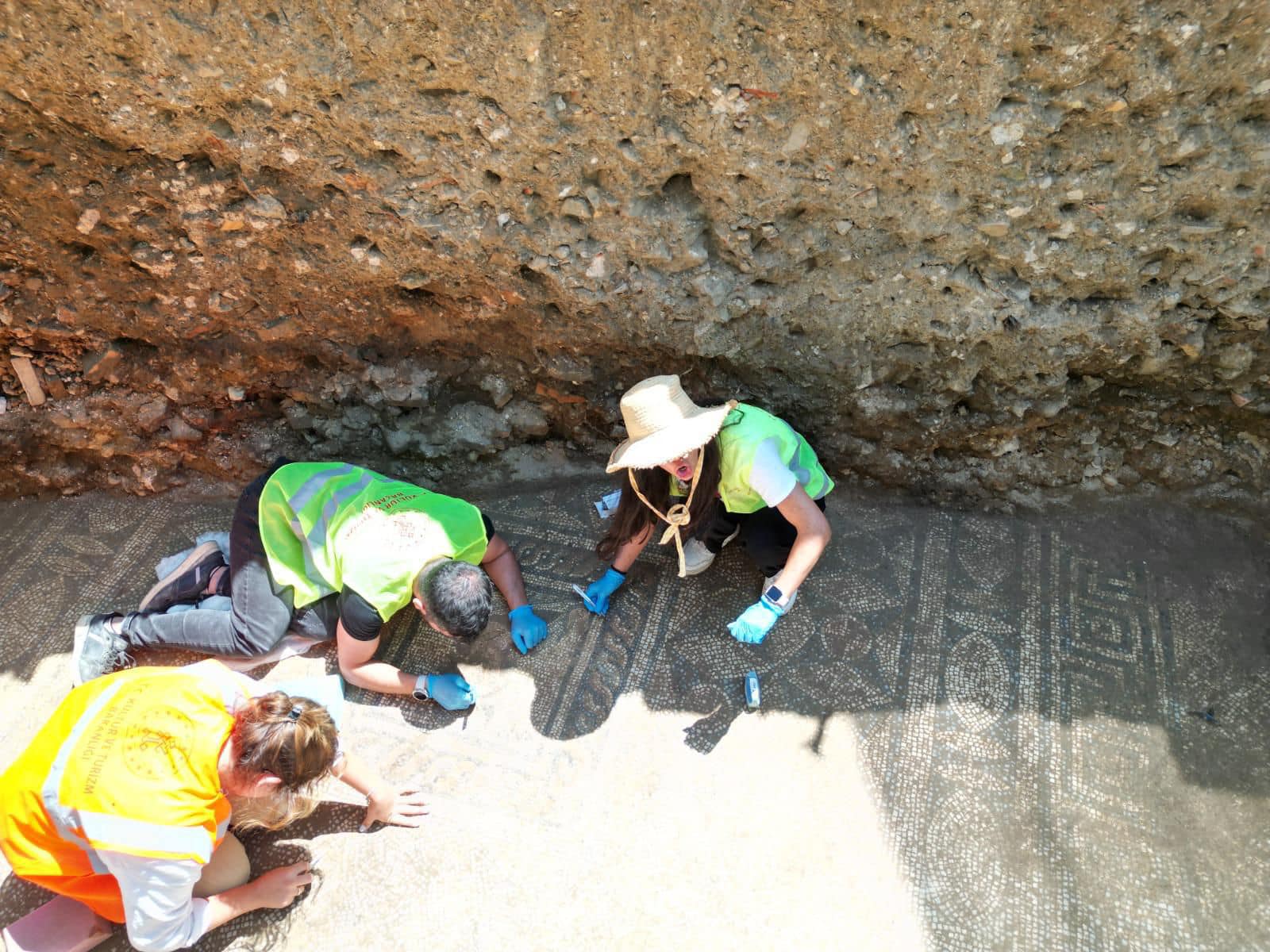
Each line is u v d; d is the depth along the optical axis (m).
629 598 2.88
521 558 3.03
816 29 2.04
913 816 2.35
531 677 2.70
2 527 3.19
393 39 2.11
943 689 2.60
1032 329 2.60
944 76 2.08
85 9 2.07
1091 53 1.99
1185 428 2.87
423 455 3.24
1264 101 2.03
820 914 2.19
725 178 2.36
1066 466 2.98
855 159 2.29
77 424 3.14
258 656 2.63
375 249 2.68
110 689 2.02
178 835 1.87
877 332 2.70
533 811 2.41
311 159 2.41
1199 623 2.68
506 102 2.22
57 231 2.65
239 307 2.87
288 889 2.21
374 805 2.33
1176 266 2.41
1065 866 2.24
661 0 2.01
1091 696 2.55
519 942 2.18
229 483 3.30
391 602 2.45
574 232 2.54
